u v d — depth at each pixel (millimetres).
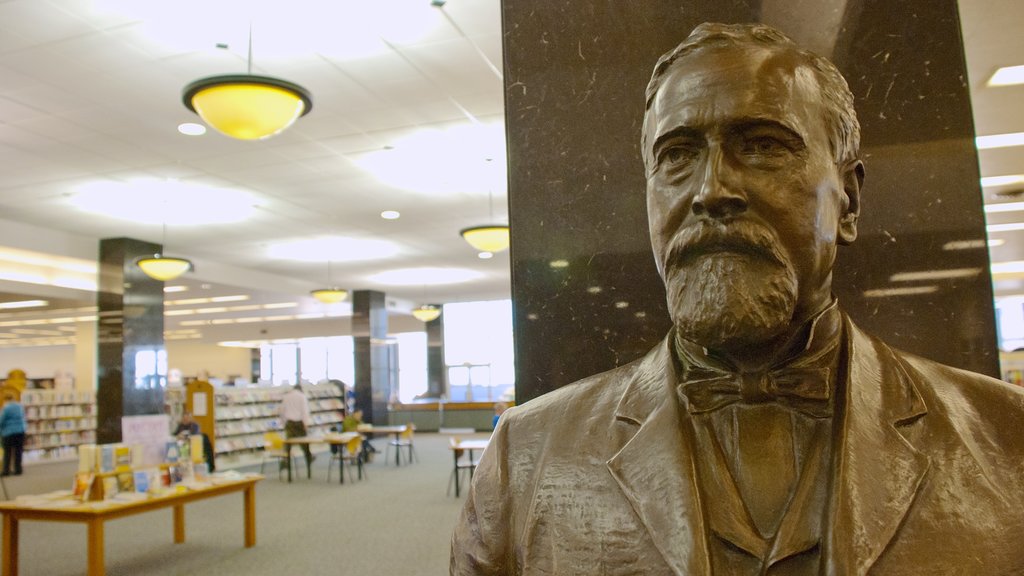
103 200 9172
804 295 859
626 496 873
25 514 5258
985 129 6758
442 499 8891
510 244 1843
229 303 18641
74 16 4754
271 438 11266
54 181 8312
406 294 20891
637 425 932
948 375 958
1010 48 4934
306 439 10852
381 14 4836
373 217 10680
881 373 910
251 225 10867
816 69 917
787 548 770
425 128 7016
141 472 5770
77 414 16078
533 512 952
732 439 876
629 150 1781
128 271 11445
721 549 804
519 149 1861
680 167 881
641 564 840
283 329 25719
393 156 7844
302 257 13883
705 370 922
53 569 5906
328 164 8047
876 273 1621
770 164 832
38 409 15422
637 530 860
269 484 10523
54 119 6488
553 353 1780
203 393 12422
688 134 861
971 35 4703
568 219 1804
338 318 24594
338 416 16688
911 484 798
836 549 744
